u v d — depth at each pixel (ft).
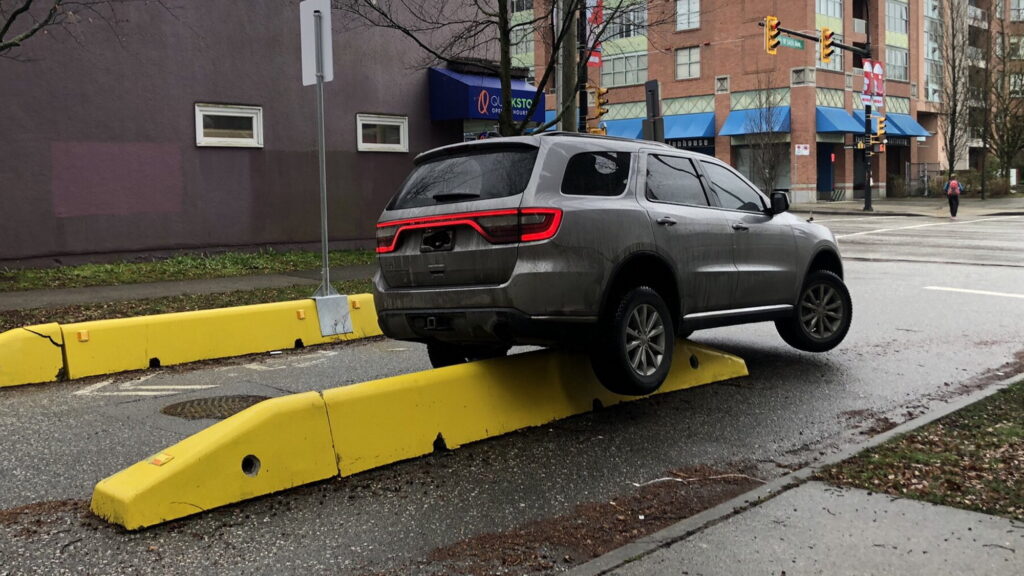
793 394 23.54
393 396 17.80
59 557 13.01
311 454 16.30
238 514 14.78
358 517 14.69
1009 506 14.20
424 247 19.81
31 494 15.85
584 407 21.54
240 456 15.34
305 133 55.42
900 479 15.65
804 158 155.84
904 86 187.11
